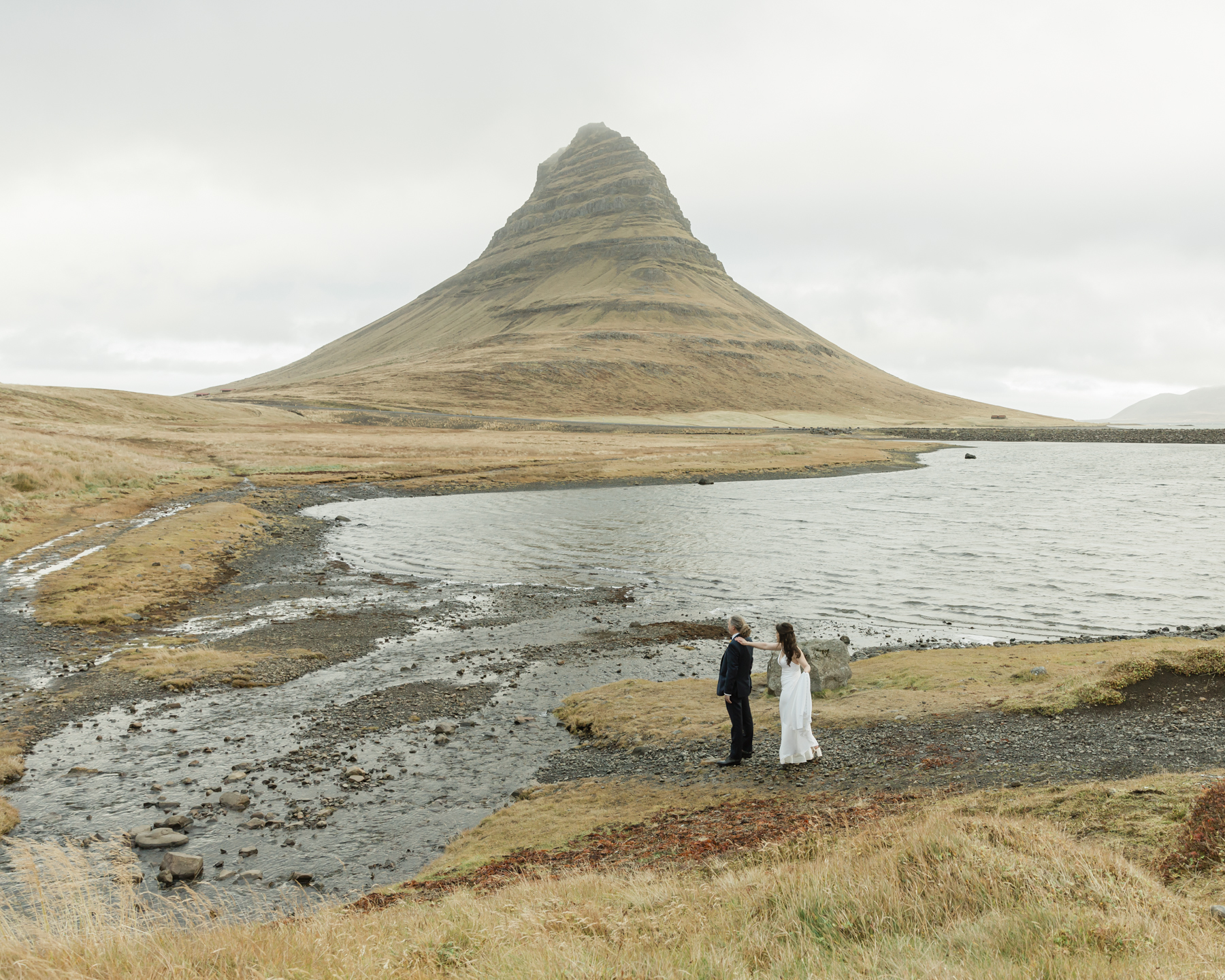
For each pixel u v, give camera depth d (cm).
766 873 656
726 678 1224
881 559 3438
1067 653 1755
